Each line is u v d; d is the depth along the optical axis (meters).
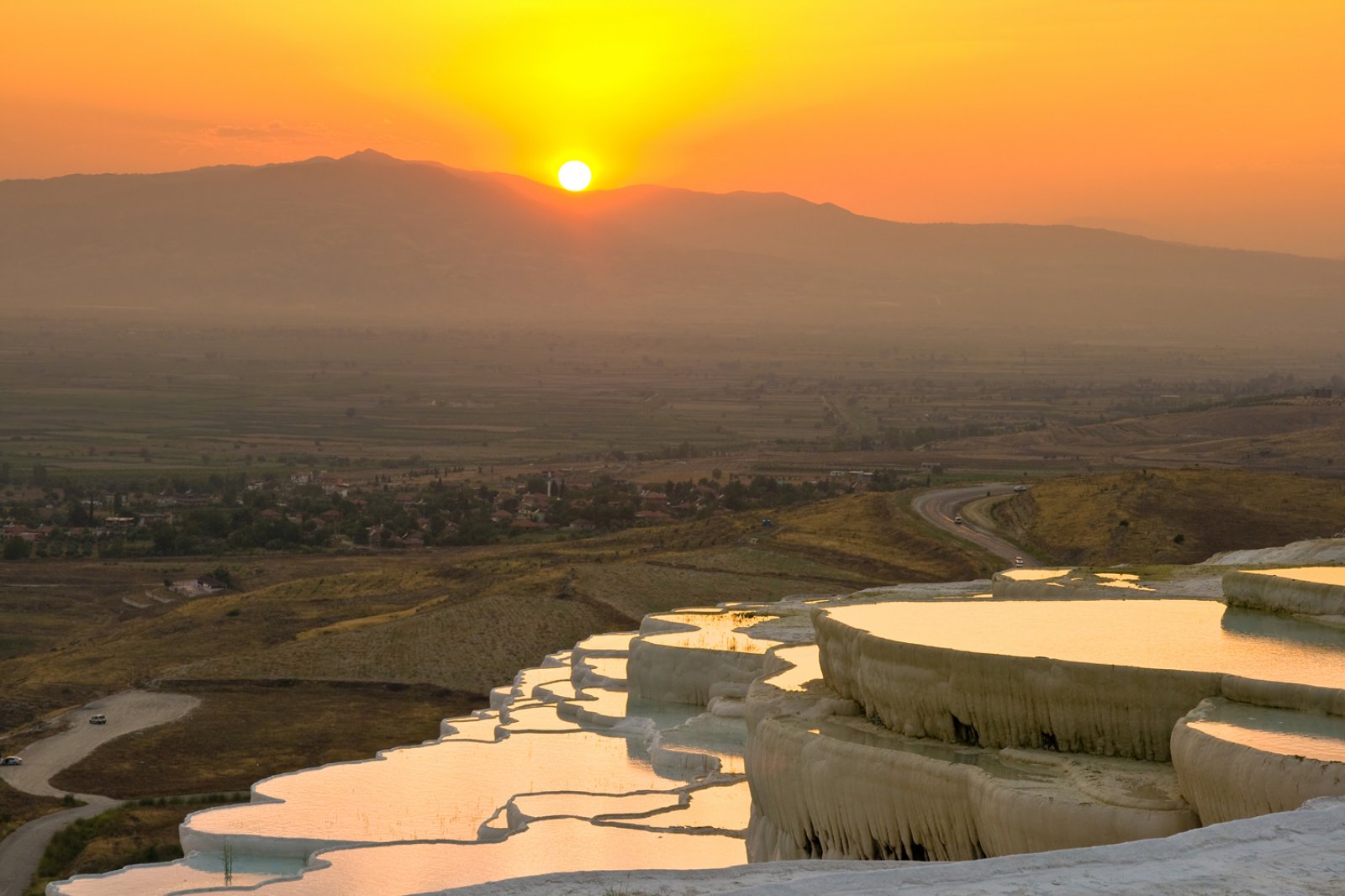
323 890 47.47
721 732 64.50
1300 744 24.11
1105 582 52.44
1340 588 34.41
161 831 77.75
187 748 97.75
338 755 95.38
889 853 30.50
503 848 50.16
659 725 67.81
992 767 28.92
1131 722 28.38
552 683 83.56
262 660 120.06
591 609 129.38
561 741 67.81
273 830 56.75
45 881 71.12
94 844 76.00
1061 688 29.02
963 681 30.44
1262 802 23.28
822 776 31.83
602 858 47.06
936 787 29.03
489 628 125.44
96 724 104.31
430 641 122.75
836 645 35.34
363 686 113.75
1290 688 26.62
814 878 18.56
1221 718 26.16
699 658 71.38
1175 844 19.36
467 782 62.50
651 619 78.69
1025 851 26.31
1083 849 19.27
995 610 37.06
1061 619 35.38
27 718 113.81
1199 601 37.72
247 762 94.31
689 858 46.81
